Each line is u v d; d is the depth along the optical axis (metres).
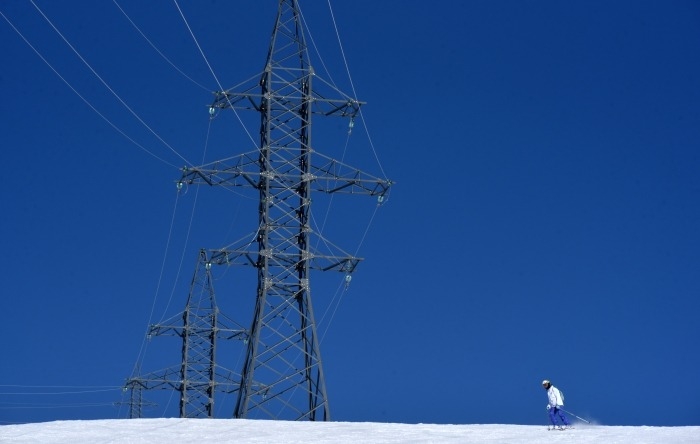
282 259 49.09
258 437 35.19
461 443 33.53
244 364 47.91
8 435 35.59
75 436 35.28
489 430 38.16
